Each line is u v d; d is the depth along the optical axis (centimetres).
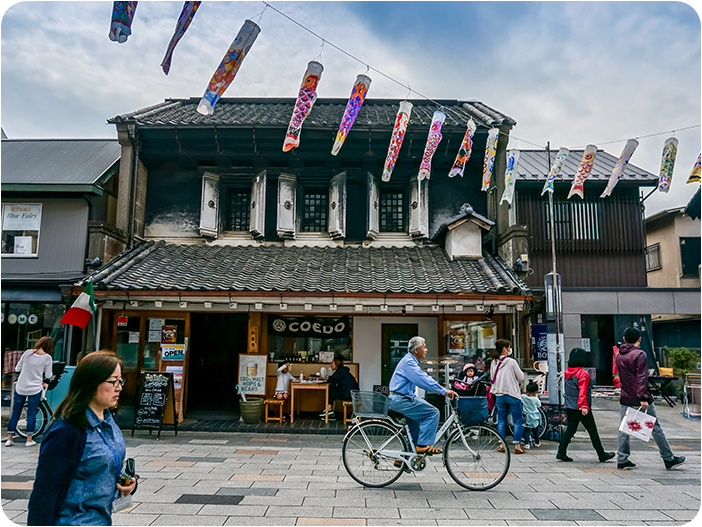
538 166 1473
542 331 1098
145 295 931
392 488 570
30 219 1109
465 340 1070
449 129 1136
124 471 263
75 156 1282
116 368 256
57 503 221
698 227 1595
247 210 1262
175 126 1145
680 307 1273
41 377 796
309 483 585
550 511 492
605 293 1283
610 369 1309
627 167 1455
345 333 1089
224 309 994
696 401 1112
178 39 513
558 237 1346
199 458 715
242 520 461
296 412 1065
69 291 954
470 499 530
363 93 781
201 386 1267
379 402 611
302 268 1062
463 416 575
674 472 652
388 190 1268
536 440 841
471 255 1128
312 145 1175
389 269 1062
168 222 1238
